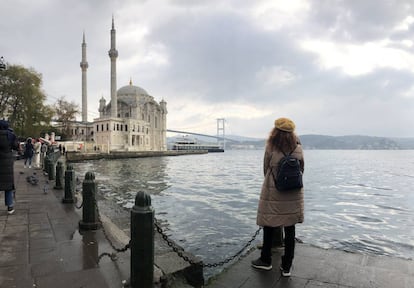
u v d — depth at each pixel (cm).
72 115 7556
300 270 495
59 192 1118
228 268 504
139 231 400
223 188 2059
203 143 19575
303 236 948
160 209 1294
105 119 9475
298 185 440
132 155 7944
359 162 6550
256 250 571
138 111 10962
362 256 549
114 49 9450
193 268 470
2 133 746
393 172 3769
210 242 851
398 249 838
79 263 488
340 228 1040
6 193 788
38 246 561
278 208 450
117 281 430
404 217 1212
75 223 714
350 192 1952
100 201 1059
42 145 2633
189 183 2380
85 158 5778
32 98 4531
